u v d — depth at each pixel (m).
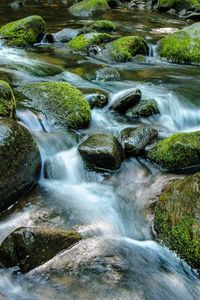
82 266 2.57
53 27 7.99
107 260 2.63
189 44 6.29
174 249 2.69
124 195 3.34
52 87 4.22
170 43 6.39
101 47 6.25
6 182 2.95
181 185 2.96
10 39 6.49
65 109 4.01
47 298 2.35
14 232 2.52
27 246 2.48
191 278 2.57
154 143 3.98
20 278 2.46
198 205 2.75
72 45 6.50
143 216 3.08
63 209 3.07
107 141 3.64
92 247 2.72
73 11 10.09
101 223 2.99
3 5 10.67
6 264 2.51
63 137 3.81
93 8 10.02
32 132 3.73
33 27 6.67
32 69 5.40
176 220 2.77
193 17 9.87
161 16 10.29
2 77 4.92
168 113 4.62
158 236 2.82
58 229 2.81
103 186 3.45
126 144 3.81
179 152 3.63
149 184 3.47
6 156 2.96
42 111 4.00
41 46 6.66
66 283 2.45
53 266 2.54
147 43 6.64
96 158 3.55
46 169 3.43
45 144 3.63
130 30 8.14
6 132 3.02
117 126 4.23
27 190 3.19
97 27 7.59
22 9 10.20
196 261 2.58
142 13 10.66
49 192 3.27
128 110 4.46
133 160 3.78
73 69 5.60
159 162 3.70
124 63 6.10
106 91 4.88
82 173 3.57
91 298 2.37
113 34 7.57
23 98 4.16
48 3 11.59
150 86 5.17
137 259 2.67
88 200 3.24
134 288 2.46
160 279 2.54
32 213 2.99
